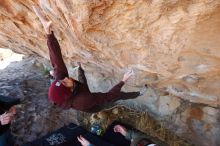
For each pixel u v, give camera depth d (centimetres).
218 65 274
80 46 359
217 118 398
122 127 439
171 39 260
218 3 200
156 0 214
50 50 261
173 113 445
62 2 247
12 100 374
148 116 478
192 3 208
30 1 289
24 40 462
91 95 264
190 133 434
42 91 570
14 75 627
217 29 226
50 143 447
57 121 504
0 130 366
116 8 238
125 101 500
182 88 370
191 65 292
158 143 408
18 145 461
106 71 444
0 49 741
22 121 496
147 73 368
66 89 255
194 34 242
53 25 330
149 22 246
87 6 238
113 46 313
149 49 291
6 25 404
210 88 333
